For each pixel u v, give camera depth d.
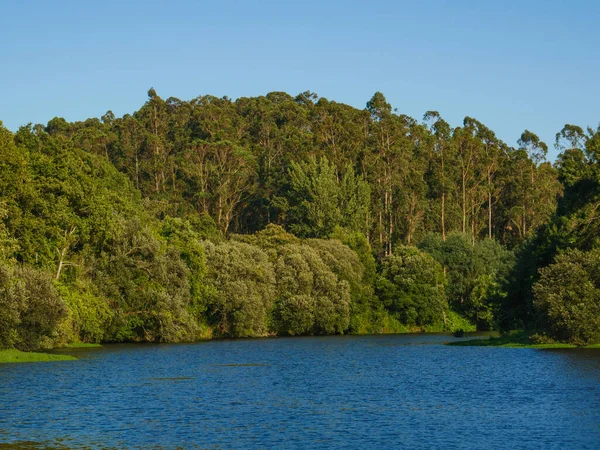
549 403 38.97
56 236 75.25
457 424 34.03
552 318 71.12
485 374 52.44
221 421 35.09
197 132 193.62
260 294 106.56
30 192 70.12
